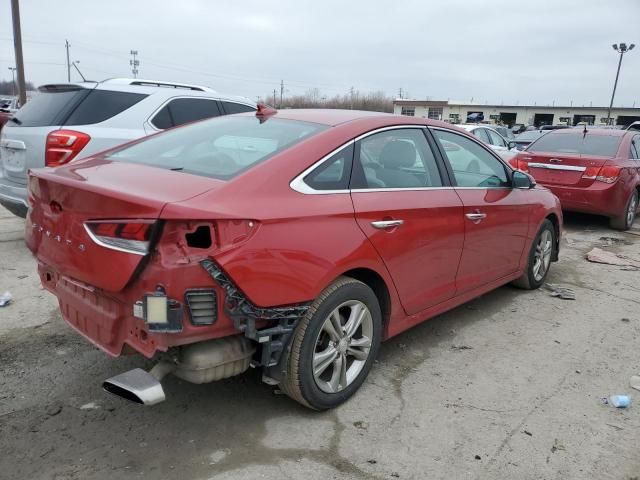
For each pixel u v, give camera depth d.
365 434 3.01
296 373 2.94
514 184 4.73
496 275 4.71
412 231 3.51
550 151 9.23
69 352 3.79
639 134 9.63
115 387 2.56
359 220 3.14
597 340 4.43
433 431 3.07
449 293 4.07
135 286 2.50
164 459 2.74
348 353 3.28
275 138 3.25
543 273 5.62
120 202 2.48
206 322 2.54
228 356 2.70
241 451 2.82
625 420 3.26
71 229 2.71
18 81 18.77
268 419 3.11
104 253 2.53
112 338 2.71
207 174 2.92
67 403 3.19
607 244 7.97
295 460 2.77
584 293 5.61
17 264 5.64
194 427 3.01
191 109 7.00
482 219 4.22
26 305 4.57
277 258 2.69
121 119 6.17
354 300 3.19
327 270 2.91
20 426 2.95
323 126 3.37
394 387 3.53
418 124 3.92
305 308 2.84
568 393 3.55
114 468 2.66
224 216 2.53
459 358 4.00
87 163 3.35
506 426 3.15
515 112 79.44
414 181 3.73
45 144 5.60
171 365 2.69
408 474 2.71
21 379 3.42
